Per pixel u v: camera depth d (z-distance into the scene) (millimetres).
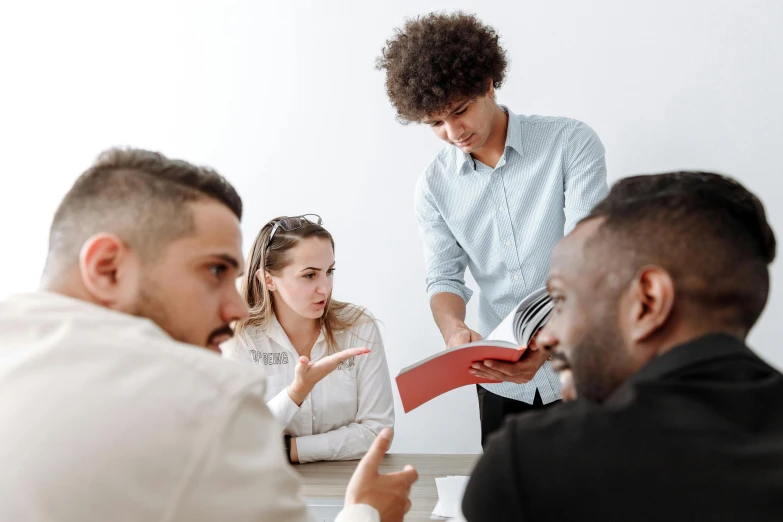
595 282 705
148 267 821
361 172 2629
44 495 644
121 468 656
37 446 656
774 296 2295
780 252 2271
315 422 1948
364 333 2047
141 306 830
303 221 2023
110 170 839
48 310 771
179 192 832
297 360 2016
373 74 2600
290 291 1971
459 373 1400
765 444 580
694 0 2271
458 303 2012
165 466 668
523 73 2430
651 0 2307
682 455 578
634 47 2330
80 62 2863
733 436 586
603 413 616
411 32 1790
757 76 2242
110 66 2844
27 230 2900
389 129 2596
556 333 768
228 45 2738
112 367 704
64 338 723
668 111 2316
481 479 638
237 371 745
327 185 2666
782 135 2230
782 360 2303
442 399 2592
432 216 2094
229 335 918
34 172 2891
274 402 1677
